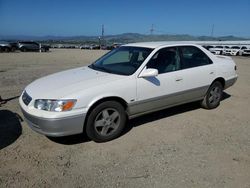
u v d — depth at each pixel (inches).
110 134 160.9
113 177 123.2
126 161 137.6
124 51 200.5
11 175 124.0
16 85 322.3
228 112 220.8
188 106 234.5
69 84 156.4
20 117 198.4
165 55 187.8
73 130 146.3
